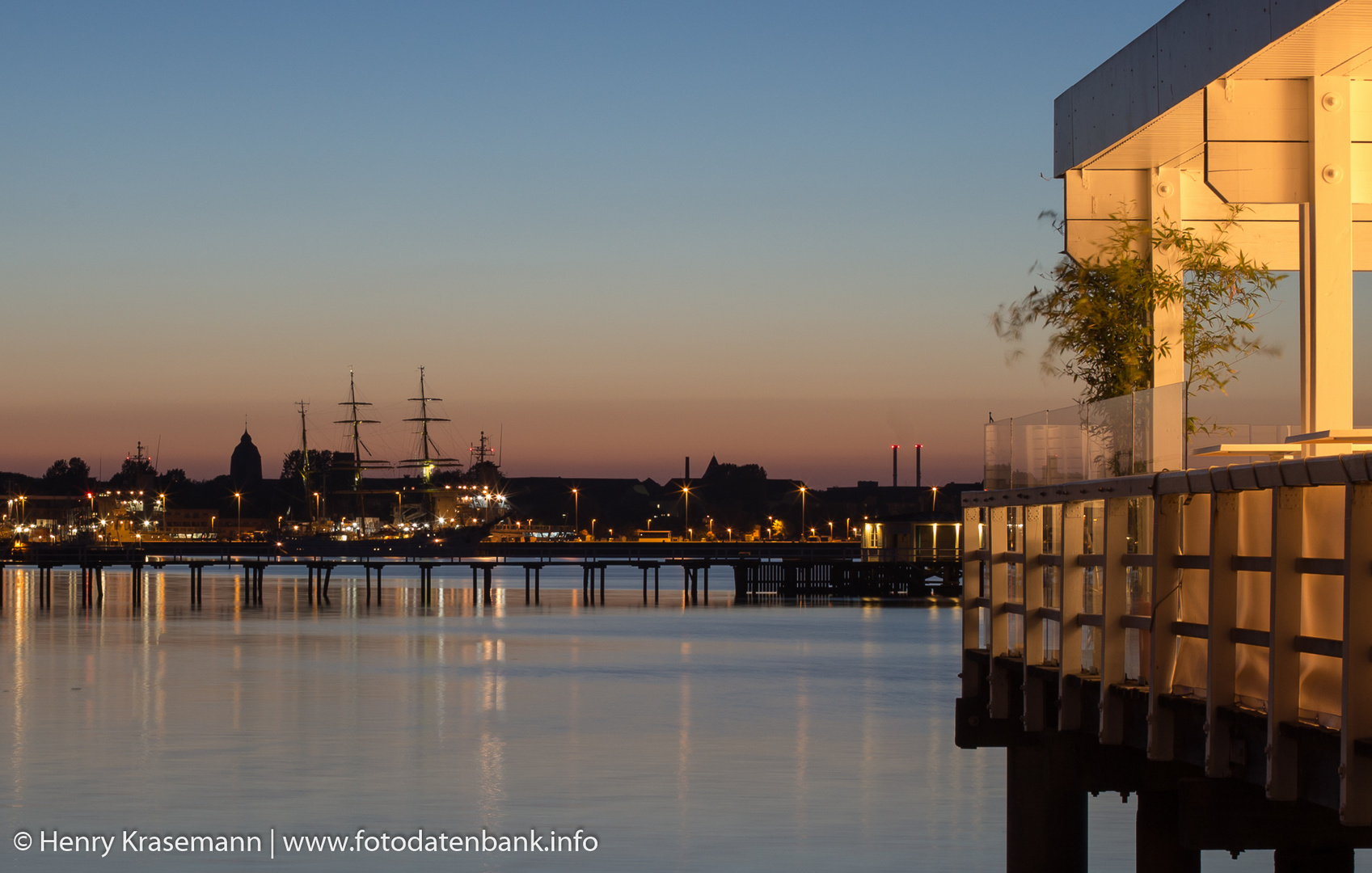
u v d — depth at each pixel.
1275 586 7.94
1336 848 10.20
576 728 40.84
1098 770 11.12
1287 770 7.93
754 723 41.72
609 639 74.44
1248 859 24.59
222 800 29.59
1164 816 11.18
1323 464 7.42
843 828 26.98
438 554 174.75
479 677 54.84
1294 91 12.99
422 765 34.03
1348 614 7.21
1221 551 8.64
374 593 137.25
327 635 78.00
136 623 86.88
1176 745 9.34
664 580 190.62
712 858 24.55
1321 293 12.94
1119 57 14.73
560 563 118.12
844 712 44.41
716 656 64.12
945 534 113.75
